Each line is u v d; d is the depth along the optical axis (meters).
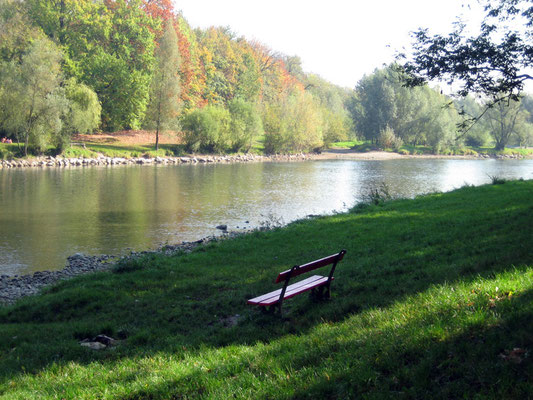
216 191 37.44
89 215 26.38
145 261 13.23
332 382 4.61
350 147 115.38
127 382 5.58
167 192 36.31
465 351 4.68
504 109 103.25
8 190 35.59
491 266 7.75
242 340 6.68
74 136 71.94
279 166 66.94
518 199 16.61
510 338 4.75
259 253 13.44
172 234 21.80
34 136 56.97
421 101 106.44
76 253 17.86
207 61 95.94
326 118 103.06
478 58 14.22
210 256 13.50
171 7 87.31
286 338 6.36
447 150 105.69
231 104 83.00
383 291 7.86
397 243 12.18
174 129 75.94
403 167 67.31
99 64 68.31
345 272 9.90
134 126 73.81
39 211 27.31
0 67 54.97
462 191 22.66
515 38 14.12
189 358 6.09
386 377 4.57
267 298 7.43
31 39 61.53
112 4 75.75
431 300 6.32
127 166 61.12
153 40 80.19
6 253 18.17
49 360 6.81
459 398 4.01
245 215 26.95
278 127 89.38
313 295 8.28
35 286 13.58
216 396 4.78
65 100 56.25
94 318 8.91
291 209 29.09
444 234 12.08
